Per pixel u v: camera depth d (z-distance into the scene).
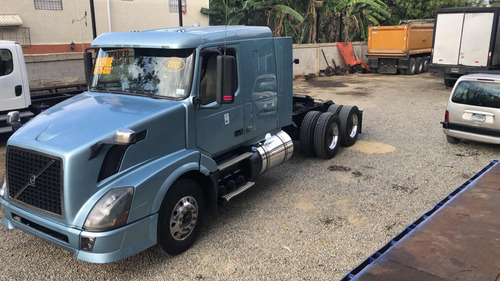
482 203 3.52
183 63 4.59
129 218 3.87
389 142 9.06
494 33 15.85
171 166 4.28
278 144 6.18
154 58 4.77
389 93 16.09
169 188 4.32
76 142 3.87
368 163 7.68
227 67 4.37
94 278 4.19
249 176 5.71
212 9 21.42
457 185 6.53
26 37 16.03
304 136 7.67
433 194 6.20
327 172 7.25
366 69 24.53
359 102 14.07
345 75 23.28
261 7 20.22
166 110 4.34
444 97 14.95
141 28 18.80
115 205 3.79
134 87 4.86
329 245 4.77
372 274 2.50
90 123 4.13
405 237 2.95
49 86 10.87
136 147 4.05
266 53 5.78
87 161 3.80
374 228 5.16
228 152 5.55
